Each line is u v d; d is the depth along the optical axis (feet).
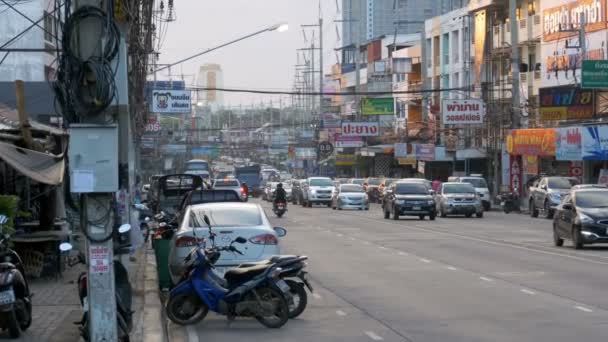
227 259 52.95
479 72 239.71
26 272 63.46
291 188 269.03
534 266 74.33
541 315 48.75
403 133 289.33
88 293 35.70
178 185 117.50
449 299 55.83
